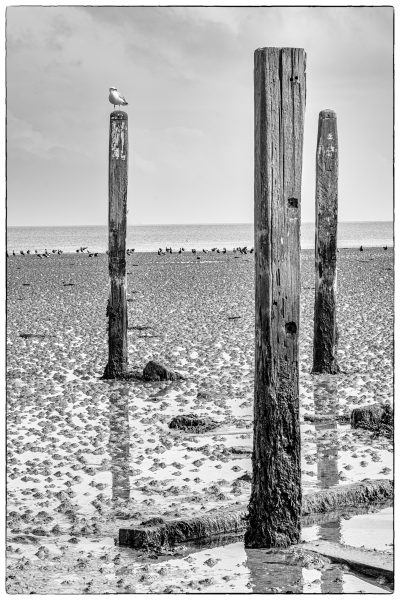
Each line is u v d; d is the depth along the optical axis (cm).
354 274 6544
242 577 1199
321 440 1858
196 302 4925
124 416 2136
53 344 3388
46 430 2008
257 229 1251
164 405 2250
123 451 1831
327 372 2552
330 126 2420
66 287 6200
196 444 1869
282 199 1238
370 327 3616
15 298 5403
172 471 1683
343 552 1253
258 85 1237
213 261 9156
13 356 3084
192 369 2778
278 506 1273
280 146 1233
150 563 1248
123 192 2509
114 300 2580
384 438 1873
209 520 1328
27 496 1562
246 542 1288
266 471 1270
